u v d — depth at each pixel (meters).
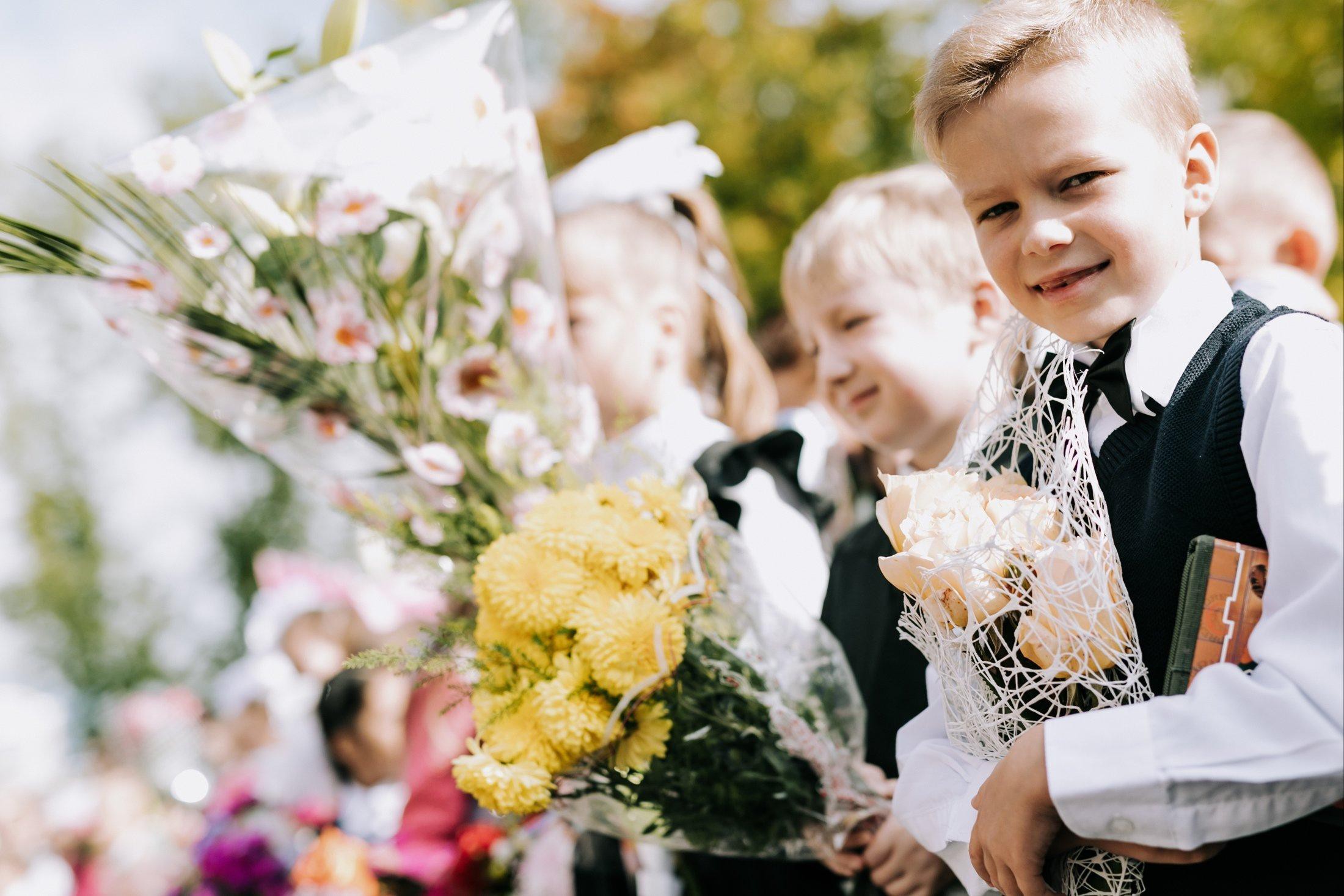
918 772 1.16
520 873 2.22
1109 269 0.94
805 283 1.87
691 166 2.45
